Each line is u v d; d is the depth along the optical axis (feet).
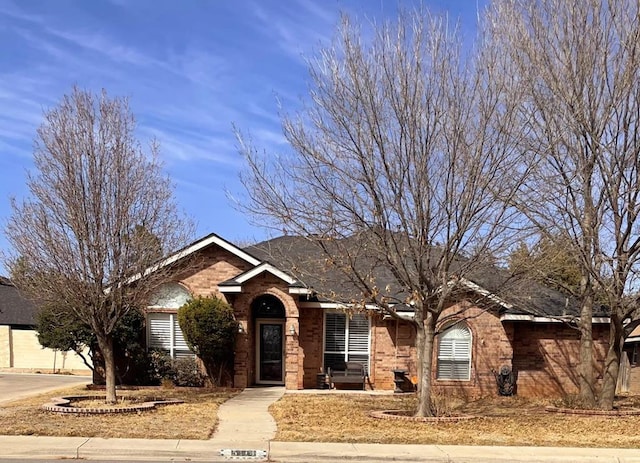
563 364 65.98
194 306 62.18
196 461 31.99
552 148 45.98
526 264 45.01
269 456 32.83
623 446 37.01
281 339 68.74
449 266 44.93
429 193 42.37
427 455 33.55
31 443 34.22
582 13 47.55
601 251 48.83
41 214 46.70
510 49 51.42
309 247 64.90
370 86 42.63
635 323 52.75
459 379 64.95
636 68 46.11
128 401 51.13
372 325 66.08
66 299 47.42
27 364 101.14
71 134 47.03
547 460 33.53
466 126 41.78
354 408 50.42
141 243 48.88
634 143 46.65
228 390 61.87
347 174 43.06
